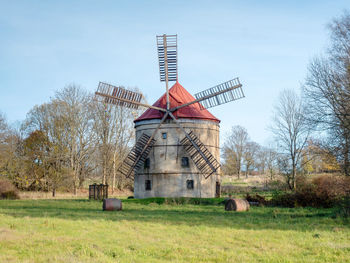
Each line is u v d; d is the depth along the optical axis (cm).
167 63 4019
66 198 4806
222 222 2059
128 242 1470
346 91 3134
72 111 5978
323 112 3219
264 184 6222
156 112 4100
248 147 9625
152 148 4038
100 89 3872
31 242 1448
